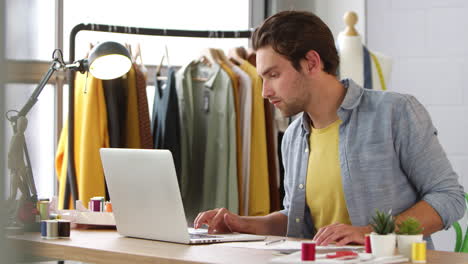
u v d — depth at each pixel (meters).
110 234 1.98
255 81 3.30
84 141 2.89
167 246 1.68
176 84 3.35
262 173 3.27
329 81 1.96
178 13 3.59
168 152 1.71
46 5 3.16
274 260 1.35
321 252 1.50
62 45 3.22
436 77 3.48
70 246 1.69
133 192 1.84
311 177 2.04
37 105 1.79
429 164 1.86
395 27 3.53
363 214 1.93
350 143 1.95
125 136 3.07
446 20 3.47
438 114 3.48
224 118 3.23
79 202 2.17
